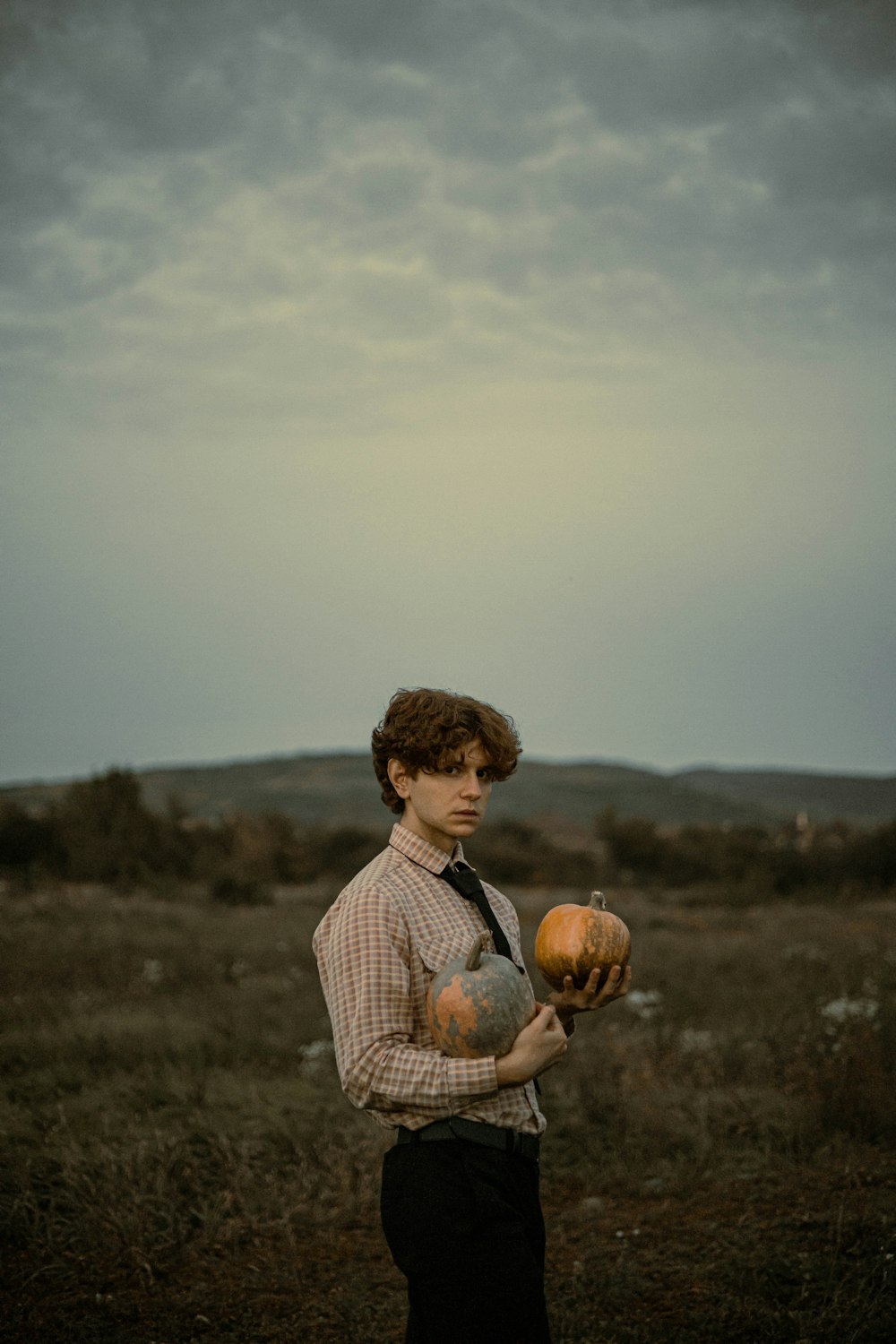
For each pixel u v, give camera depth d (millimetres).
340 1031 2406
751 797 104125
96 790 35438
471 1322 2248
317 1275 4691
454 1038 2312
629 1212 5344
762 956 14102
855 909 25016
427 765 2604
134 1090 7078
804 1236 4805
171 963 13094
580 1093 7043
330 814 83938
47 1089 7223
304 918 20781
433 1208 2312
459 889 2666
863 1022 8031
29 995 10617
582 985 2658
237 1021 9352
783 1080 7363
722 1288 4352
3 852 31188
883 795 104188
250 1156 5918
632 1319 4145
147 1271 4645
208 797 90938
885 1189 5336
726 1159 5898
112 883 30047
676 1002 10141
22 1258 4816
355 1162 5852
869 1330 3850
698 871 38188
